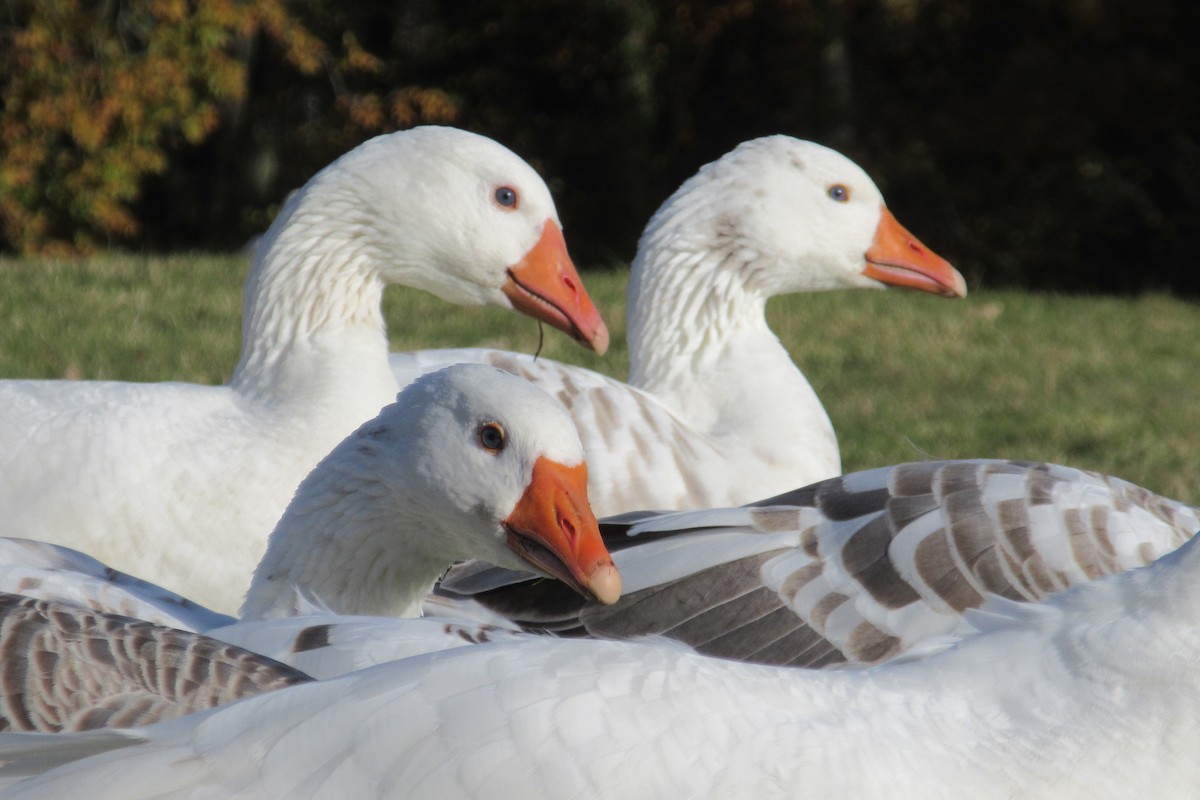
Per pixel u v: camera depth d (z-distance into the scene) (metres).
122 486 8.44
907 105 49.41
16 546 7.33
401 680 4.55
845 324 21.89
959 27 48.16
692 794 4.48
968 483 8.20
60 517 8.37
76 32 36.59
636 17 46.03
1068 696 4.86
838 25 46.28
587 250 48.69
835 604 7.91
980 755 4.79
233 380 9.42
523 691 4.52
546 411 6.68
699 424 11.16
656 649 4.82
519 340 18.38
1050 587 7.73
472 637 6.13
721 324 11.48
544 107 49.84
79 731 4.85
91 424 8.56
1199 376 20.47
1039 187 49.53
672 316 11.54
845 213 11.68
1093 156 48.44
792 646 7.88
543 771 4.40
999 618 5.15
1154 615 4.89
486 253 9.50
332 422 8.99
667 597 8.09
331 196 9.45
